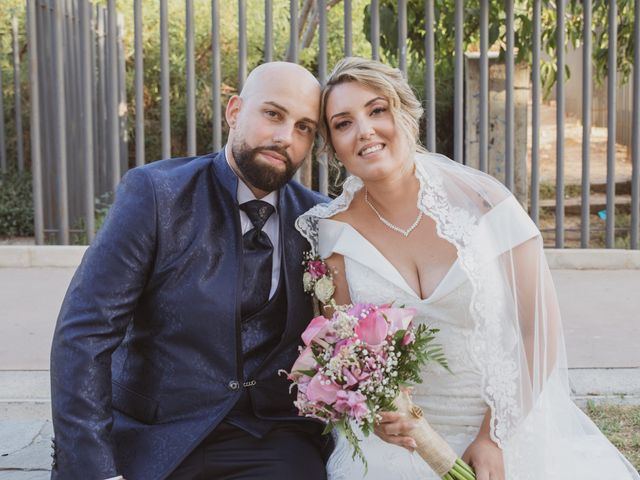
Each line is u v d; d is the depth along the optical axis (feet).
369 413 7.41
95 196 34.27
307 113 8.38
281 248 8.63
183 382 8.18
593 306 18.20
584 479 8.62
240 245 8.33
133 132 42.73
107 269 8.02
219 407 8.18
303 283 8.71
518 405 8.22
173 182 8.38
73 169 31.83
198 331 8.14
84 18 22.34
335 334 7.68
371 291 8.51
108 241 8.11
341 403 7.36
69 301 8.05
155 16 41.98
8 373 13.99
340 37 42.57
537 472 8.20
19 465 11.21
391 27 22.86
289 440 8.50
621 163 40.16
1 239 30.68
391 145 8.39
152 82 42.57
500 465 8.07
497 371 8.15
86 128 22.53
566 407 8.90
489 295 8.20
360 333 7.57
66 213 23.13
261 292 8.49
